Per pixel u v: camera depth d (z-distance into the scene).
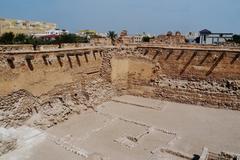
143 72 37.50
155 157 20.22
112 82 36.59
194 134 25.03
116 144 22.64
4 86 23.52
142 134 24.64
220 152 20.41
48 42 56.56
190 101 34.62
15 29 91.12
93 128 25.86
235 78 32.94
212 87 33.56
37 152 20.14
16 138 21.19
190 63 35.41
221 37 66.25
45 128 25.55
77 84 31.70
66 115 28.19
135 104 33.81
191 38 90.06
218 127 26.89
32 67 26.05
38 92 26.77
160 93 36.53
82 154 19.95
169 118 29.30
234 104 32.19
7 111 23.75
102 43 39.41
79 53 31.83
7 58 23.69
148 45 38.66
